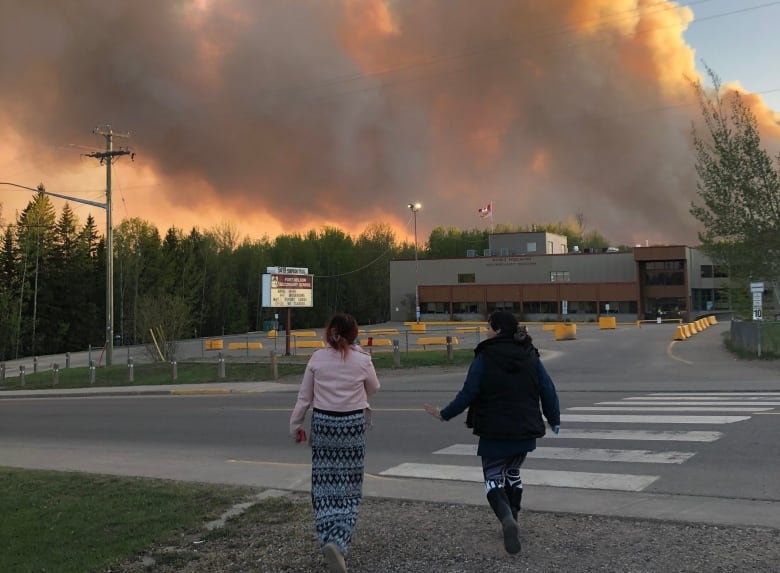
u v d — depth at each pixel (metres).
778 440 8.68
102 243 84.44
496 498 4.72
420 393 17.59
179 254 85.56
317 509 4.64
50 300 72.25
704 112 30.09
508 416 4.72
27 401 22.42
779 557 4.46
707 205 30.64
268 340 55.28
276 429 12.36
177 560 4.88
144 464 9.45
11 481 7.93
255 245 103.81
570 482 6.98
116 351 53.22
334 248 107.19
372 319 107.81
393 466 8.34
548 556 4.62
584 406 12.94
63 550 5.09
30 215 71.19
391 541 5.13
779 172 29.20
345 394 4.75
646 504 6.00
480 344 4.89
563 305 73.69
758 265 29.83
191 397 20.58
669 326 55.22
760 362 22.06
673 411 11.68
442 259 81.81
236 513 6.12
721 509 5.78
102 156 32.91
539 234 83.00
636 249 72.94
